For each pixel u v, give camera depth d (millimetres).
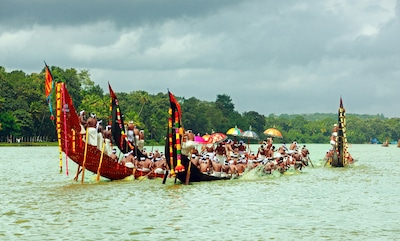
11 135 159250
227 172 43156
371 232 22719
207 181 41281
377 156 102250
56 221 24656
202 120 194250
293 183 40562
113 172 41531
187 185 38656
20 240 21125
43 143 157750
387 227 23672
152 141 176500
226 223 24406
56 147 146750
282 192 34938
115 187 37344
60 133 37406
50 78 37344
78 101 175875
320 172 52312
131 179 42625
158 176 43469
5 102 162125
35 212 26891
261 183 40375
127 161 43094
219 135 44094
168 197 32281
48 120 166375
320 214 26672
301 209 28125
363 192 35188
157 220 24984
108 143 42250
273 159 47281
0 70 186625
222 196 32875
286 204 29781
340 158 59719
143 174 43438
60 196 32594
